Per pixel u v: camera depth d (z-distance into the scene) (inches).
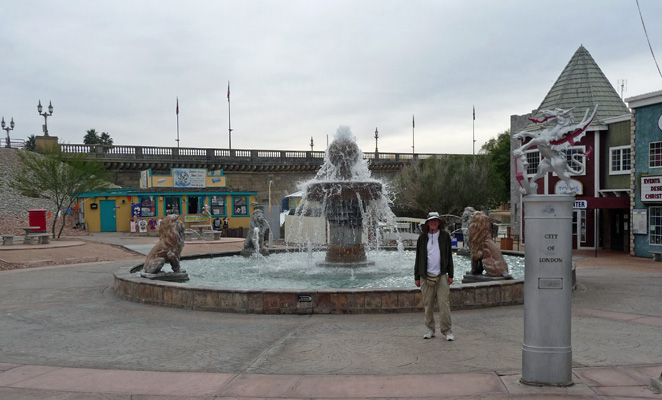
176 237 470.0
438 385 208.7
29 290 501.7
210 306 378.9
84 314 376.2
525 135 292.5
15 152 2005.4
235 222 1424.7
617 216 1008.9
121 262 770.8
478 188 1620.3
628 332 301.4
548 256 203.8
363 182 553.9
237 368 238.5
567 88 1115.3
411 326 320.5
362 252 589.3
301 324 331.0
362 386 209.9
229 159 2137.1
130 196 1344.7
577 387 202.5
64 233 1250.6
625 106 1072.8
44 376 229.6
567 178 282.8
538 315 204.2
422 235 289.3
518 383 208.2
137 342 290.7
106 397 202.5
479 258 437.4
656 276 586.2
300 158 2297.0
